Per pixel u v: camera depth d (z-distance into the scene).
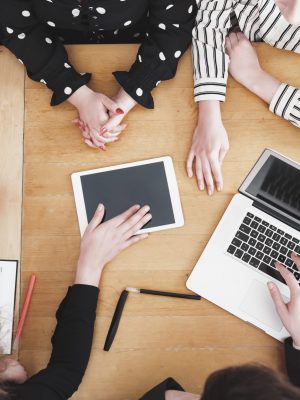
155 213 1.07
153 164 1.10
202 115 1.10
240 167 1.09
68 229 1.08
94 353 1.03
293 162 1.09
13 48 1.12
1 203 1.09
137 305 1.04
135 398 1.01
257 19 1.14
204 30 1.15
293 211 1.07
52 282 1.06
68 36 1.32
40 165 1.10
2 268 1.06
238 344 1.03
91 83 1.14
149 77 1.11
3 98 1.12
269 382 0.62
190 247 1.06
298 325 0.98
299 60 1.14
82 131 1.10
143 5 1.19
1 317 1.04
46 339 1.04
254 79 1.11
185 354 1.02
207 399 0.65
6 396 0.93
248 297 1.04
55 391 0.96
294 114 1.08
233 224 1.06
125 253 1.06
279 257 1.05
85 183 1.09
